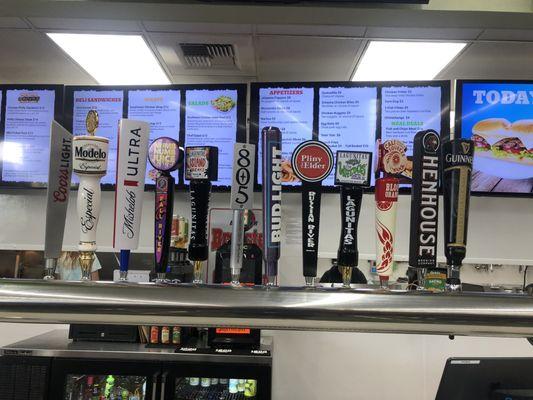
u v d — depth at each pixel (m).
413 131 2.25
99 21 2.12
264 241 0.71
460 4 1.93
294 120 2.31
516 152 2.18
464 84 2.23
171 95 2.38
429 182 0.68
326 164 0.74
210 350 2.10
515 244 2.38
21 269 2.54
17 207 2.55
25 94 2.41
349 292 0.60
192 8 1.97
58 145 0.76
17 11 2.03
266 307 0.58
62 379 2.05
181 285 0.61
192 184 0.80
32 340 2.29
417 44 2.29
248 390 2.35
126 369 2.04
